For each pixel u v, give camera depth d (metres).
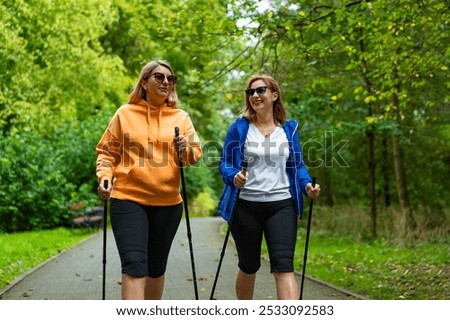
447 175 19.66
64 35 21.11
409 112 14.34
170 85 5.06
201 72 10.44
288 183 5.11
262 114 5.16
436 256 11.70
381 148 18.98
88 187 21.72
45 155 20.36
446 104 13.86
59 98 22.92
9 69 20.08
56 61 21.44
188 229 4.91
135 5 10.95
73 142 22.67
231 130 5.20
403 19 9.26
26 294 7.91
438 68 10.17
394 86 11.31
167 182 4.91
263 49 9.89
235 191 5.10
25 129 20.31
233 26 9.41
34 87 21.45
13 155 19.56
